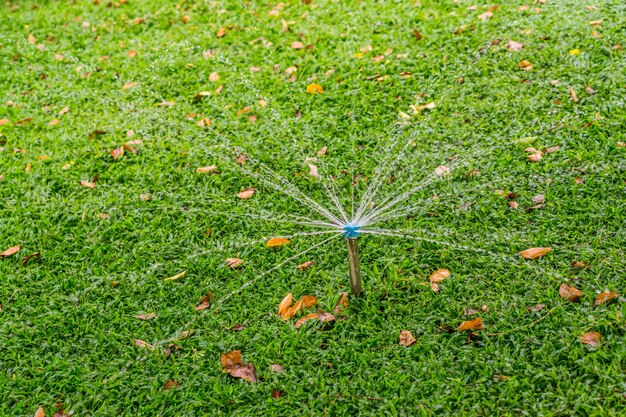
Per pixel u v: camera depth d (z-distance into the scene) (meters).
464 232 2.61
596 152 2.74
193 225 2.75
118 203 2.87
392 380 2.28
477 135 2.89
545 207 2.62
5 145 3.17
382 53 3.36
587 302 2.38
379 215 2.69
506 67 3.15
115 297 2.57
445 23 3.44
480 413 2.21
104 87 3.43
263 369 2.36
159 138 3.12
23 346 2.48
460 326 2.36
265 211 2.76
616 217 2.55
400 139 2.94
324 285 2.54
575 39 3.19
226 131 3.10
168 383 2.36
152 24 3.82
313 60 3.38
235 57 3.48
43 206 2.89
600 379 2.22
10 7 4.28
